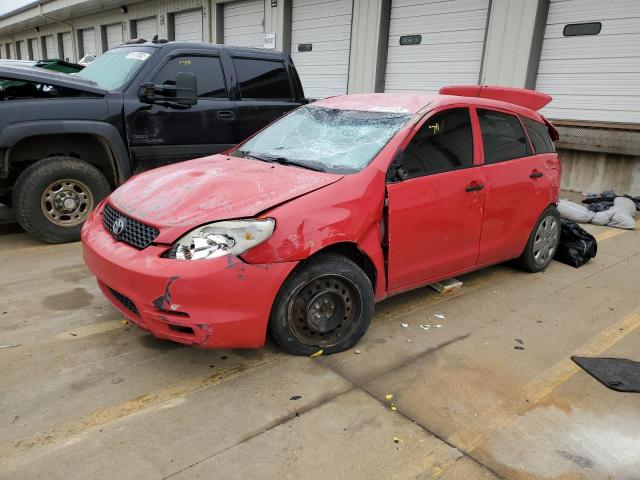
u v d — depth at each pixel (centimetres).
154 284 263
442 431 255
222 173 333
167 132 555
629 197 802
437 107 375
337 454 236
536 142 465
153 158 552
